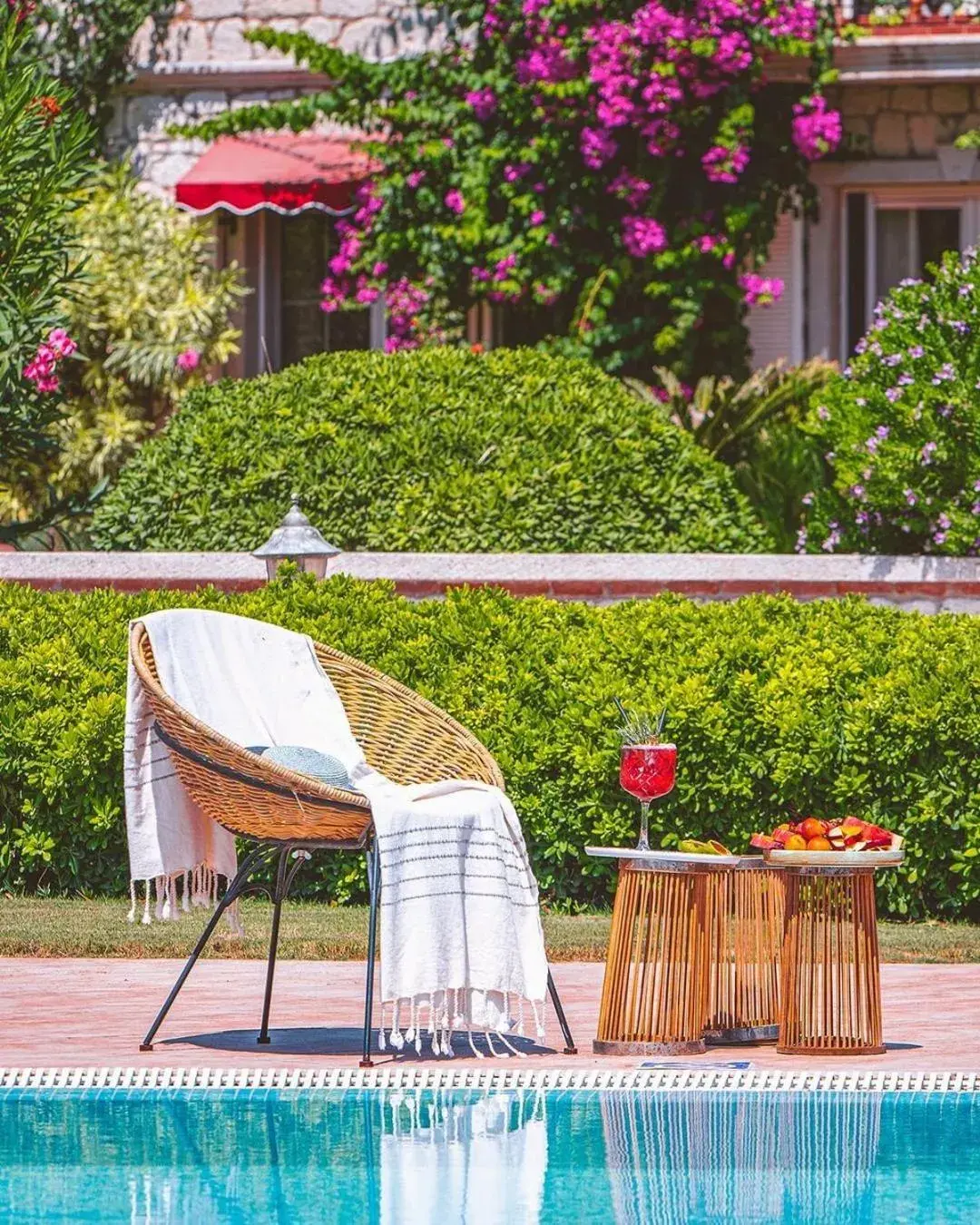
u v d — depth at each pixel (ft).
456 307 73.82
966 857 39.42
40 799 41.45
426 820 26.12
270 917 39.04
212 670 28.50
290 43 72.64
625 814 40.29
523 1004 29.76
